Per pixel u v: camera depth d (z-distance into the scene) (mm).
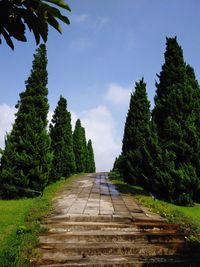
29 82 17828
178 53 17562
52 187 19531
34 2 2305
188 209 13750
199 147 15203
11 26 2428
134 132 24469
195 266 7492
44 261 7258
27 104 17219
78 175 33344
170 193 14977
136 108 25016
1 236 8492
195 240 8852
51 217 10398
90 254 7973
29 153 16328
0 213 10930
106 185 22375
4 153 15953
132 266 7406
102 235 8836
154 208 12766
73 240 8656
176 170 15000
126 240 8867
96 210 11875
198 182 14570
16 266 6555
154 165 15555
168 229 9852
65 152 28672
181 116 16031
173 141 15617
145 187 17641
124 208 12727
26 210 11289
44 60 18375
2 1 2346
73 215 10562
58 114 25422
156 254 8273
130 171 22859
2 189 15250
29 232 8773
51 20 2406
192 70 20156
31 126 16750
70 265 7176
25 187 15609
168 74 17312
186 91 16250
